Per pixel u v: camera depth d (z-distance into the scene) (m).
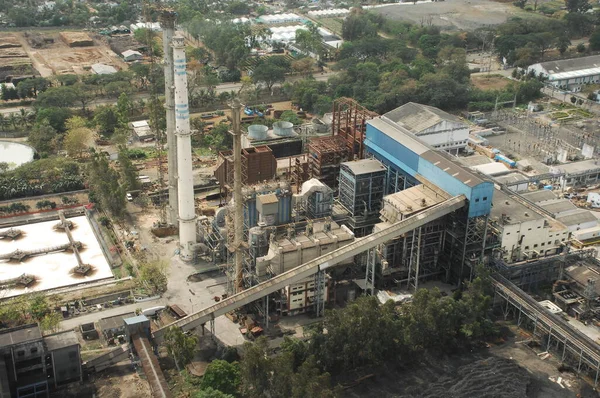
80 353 186.00
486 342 197.25
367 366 185.12
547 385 179.38
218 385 169.00
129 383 178.62
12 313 197.38
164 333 188.62
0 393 158.62
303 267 199.62
